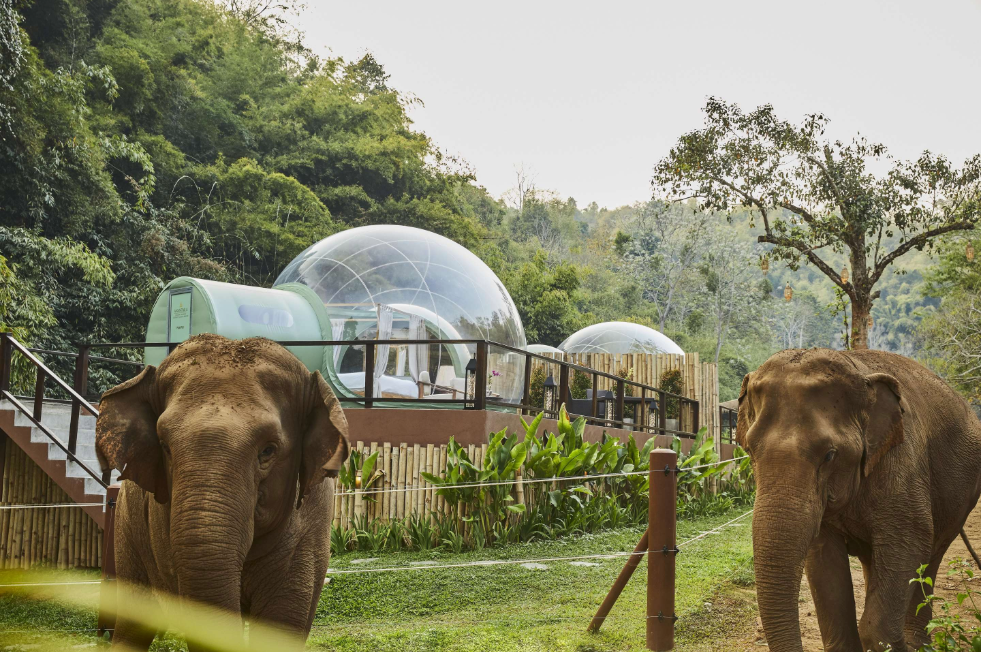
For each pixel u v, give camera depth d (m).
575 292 48.44
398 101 51.06
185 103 35.22
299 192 34.56
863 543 5.32
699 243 63.94
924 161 23.08
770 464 4.41
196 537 3.13
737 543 10.98
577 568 8.98
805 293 94.06
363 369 13.88
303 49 54.25
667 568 5.57
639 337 27.39
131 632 4.30
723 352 64.44
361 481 10.66
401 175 43.03
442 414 10.90
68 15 29.31
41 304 21.08
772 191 23.38
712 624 6.61
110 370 25.64
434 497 10.52
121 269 26.31
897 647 4.78
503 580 8.31
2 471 10.91
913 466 5.02
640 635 6.10
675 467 5.65
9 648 6.35
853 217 22.97
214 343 3.73
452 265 15.59
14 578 9.85
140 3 38.09
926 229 23.66
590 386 22.03
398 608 7.32
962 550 10.34
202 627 3.13
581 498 11.64
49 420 11.81
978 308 39.50
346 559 9.56
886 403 4.73
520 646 5.91
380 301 14.60
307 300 14.65
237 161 34.12
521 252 65.94
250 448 3.36
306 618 4.04
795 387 4.52
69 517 10.72
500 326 15.43
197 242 31.00
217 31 43.88
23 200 23.31
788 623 4.19
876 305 109.12
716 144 23.41
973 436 5.90
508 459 10.57
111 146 26.30
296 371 3.78
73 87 24.02
